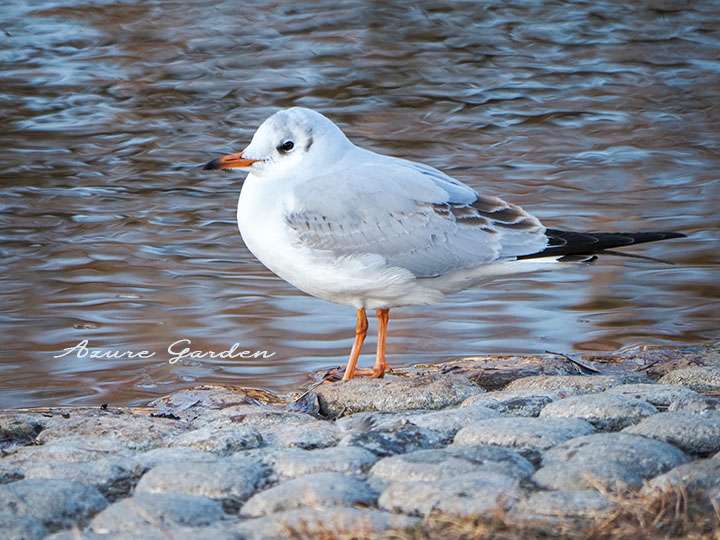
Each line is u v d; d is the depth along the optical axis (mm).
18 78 23594
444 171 18484
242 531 6121
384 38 27031
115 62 24844
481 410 8172
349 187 9648
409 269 9711
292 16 28828
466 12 29422
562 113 21859
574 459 7051
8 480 7145
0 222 16141
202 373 11328
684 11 29594
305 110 9883
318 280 9820
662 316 12828
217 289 13742
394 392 9109
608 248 9820
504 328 12477
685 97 22891
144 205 16922
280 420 8508
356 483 6773
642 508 6270
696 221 16062
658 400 8398
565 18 28969
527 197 17188
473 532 5988
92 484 6984
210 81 23703
